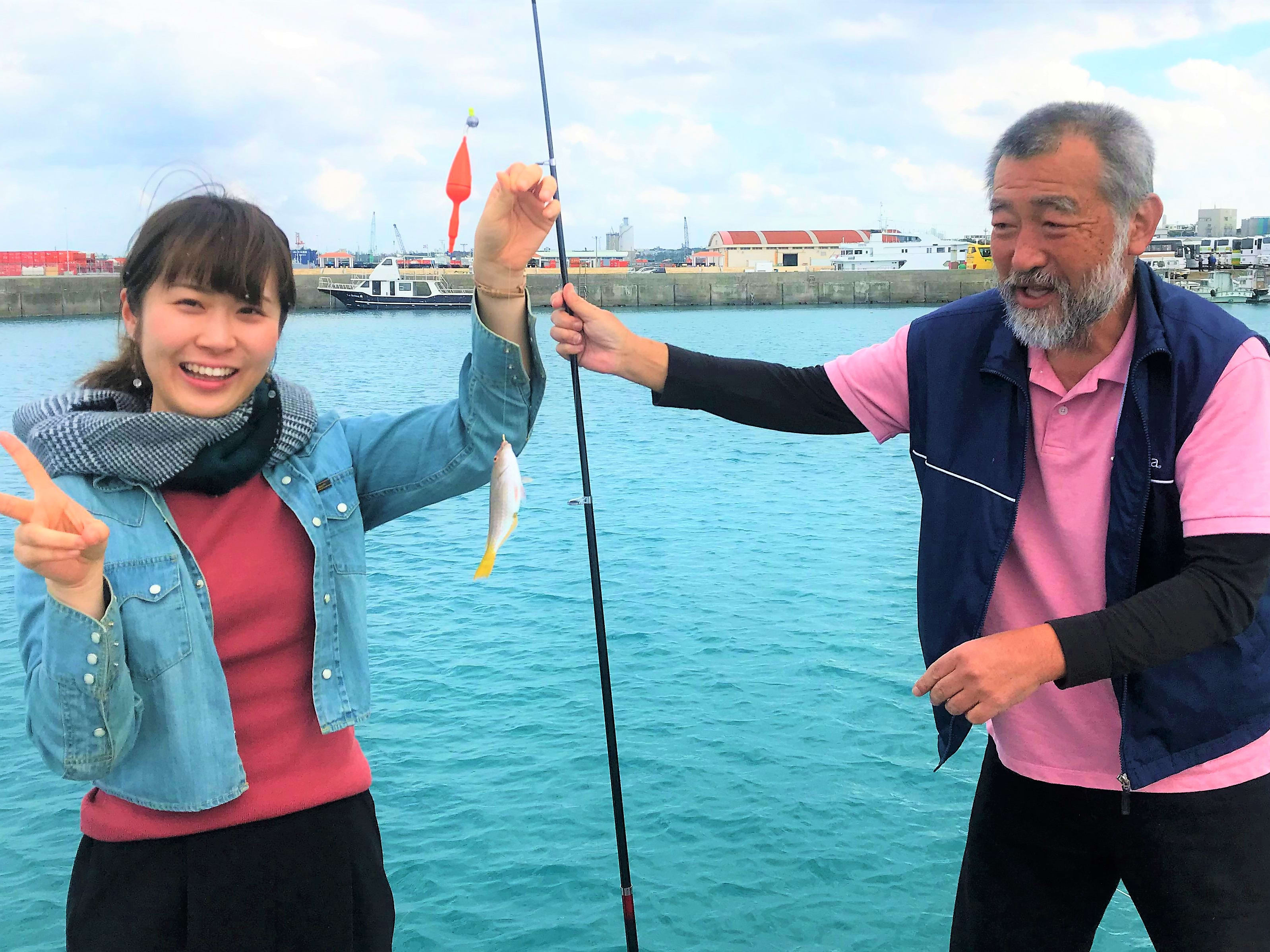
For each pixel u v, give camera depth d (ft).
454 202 6.07
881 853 15.94
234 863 5.57
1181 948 6.77
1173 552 6.48
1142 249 6.36
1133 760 6.59
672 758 19.16
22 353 108.37
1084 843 7.18
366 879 6.01
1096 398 6.69
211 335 5.35
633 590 30.09
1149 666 6.05
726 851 16.06
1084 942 7.52
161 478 5.51
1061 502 6.86
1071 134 6.07
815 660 24.07
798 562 33.14
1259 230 358.02
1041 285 6.32
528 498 44.50
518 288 6.34
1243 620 6.11
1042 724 7.16
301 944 5.72
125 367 5.84
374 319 213.05
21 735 19.97
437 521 40.14
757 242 369.30
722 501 43.45
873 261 261.85
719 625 26.81
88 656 4.93
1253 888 6.65
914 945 13.85
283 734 5.79
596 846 16.19
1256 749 6.68
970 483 7.11
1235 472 6.12
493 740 20.08
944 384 7.22
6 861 15.67
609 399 85.92
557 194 6.66
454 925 14.38
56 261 250.78
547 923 14.37
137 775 5.46
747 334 145.48
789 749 19.40
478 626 27.14
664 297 223.10
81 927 5.55
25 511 4.62
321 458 6.11
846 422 7.88
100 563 4.93
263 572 5.74
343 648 5.96
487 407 6.38
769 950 13.76
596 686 22.75
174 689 5.40
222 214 5.41
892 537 36.52
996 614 7.30
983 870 7.66
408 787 18.21
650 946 13.91
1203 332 6.35
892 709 21.26
